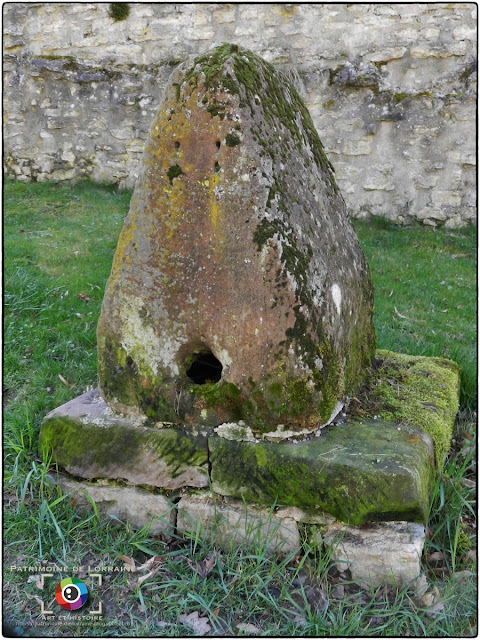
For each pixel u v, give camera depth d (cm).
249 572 231
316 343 241
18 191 895
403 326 516
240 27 849
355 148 830
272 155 240
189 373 277
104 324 262
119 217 782
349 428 259
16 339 443
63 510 266
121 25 891
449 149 796
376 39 797
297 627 212
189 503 251
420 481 229
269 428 242
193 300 242
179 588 227
